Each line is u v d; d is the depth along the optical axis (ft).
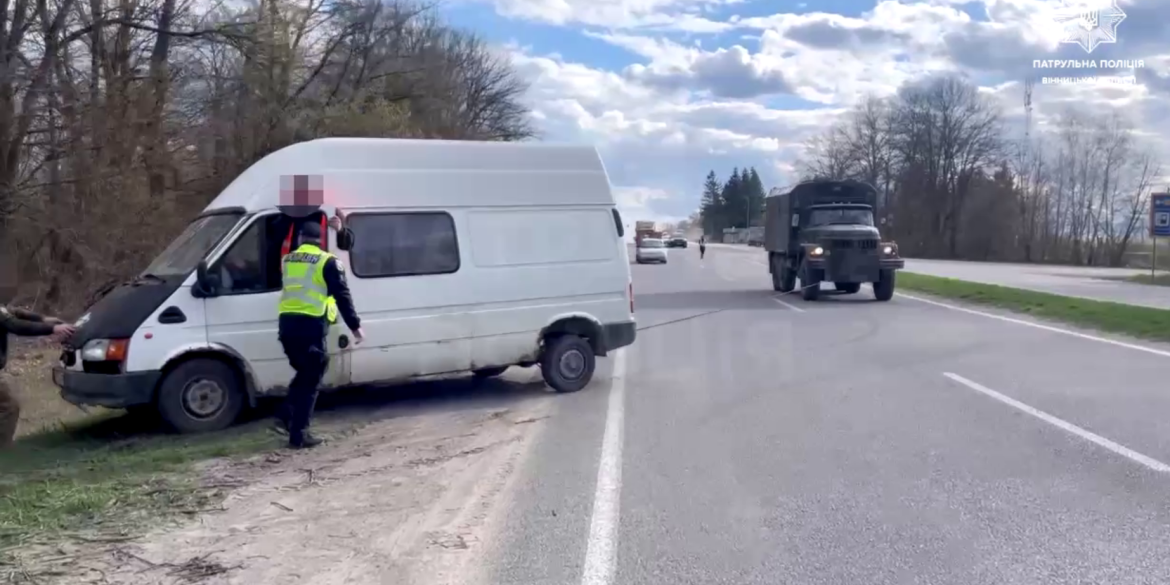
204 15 65.36
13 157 50.80
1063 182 249.96
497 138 192.03
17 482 23.30
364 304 31.53
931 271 146.30
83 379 28.19
